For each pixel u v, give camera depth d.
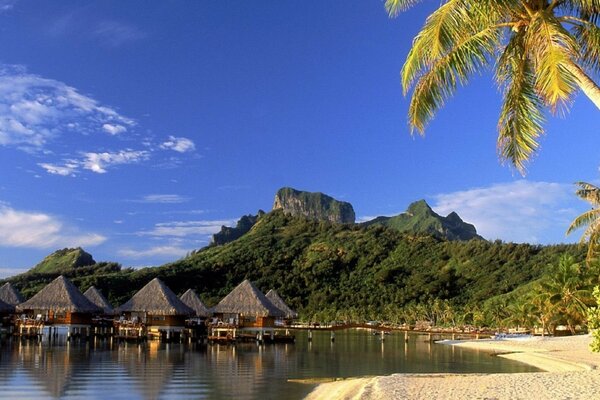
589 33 10.56
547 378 15.27
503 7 10.38
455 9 10.37
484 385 13.99
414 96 11.62
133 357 26.34
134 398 14.70
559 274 47.62
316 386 16.95
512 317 62.12
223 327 40.81
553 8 10.72
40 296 40.00
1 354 27.00
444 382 14.88
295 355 29.69
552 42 9.54
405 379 15.78
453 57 11.20
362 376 19.97
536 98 11.87
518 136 12.19
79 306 39.44
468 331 61.59
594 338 13.04
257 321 41.91
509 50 11.77
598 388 12.88
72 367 21.69
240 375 19.84
